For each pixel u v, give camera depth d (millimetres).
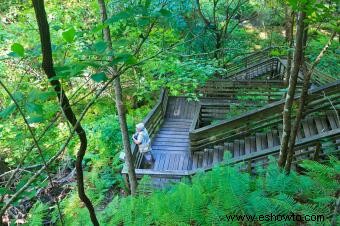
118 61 1496
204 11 13781
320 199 4012
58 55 1959
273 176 4969
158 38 7457
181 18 8695
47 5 7195
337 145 6285
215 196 4477
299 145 6277
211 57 11719
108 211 5199
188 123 10305
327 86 7523
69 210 5086
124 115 5664
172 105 11156
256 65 13234
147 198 5348
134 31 5641
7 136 5109
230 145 8406
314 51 8477
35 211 4527
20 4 7289
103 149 8961
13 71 5438
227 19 12469
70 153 7293
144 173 6816
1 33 6543
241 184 4480
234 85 10766
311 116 8062
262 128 8203
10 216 5172
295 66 4250
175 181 6730
